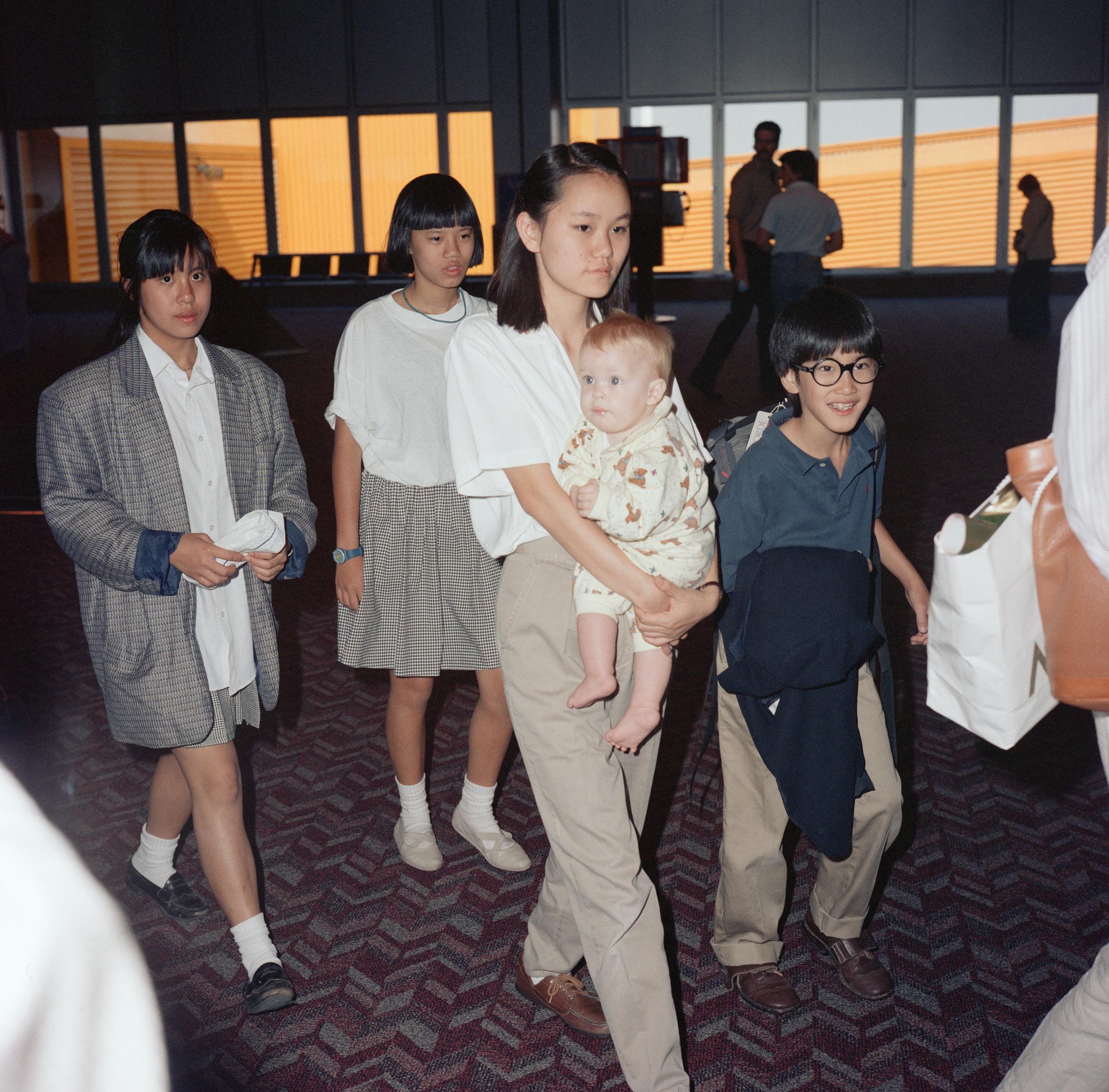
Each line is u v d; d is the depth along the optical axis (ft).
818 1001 7.06
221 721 7.05
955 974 7.30
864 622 6.08
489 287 5.84
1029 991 7.13
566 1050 6.68
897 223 53.52
